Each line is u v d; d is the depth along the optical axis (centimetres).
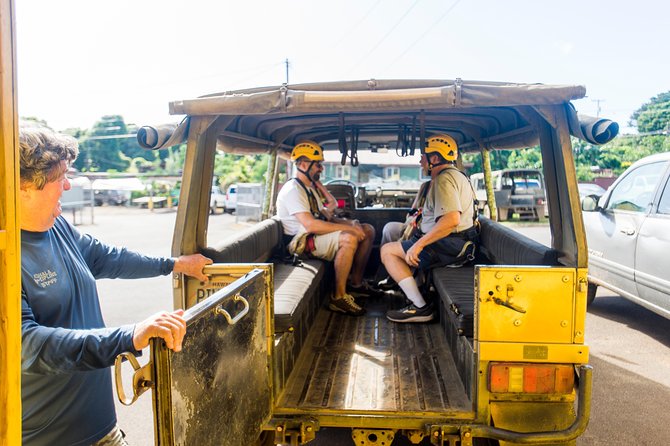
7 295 112
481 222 458
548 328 232
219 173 3669
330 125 449
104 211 3119
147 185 3856
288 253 443
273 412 251
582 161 2725
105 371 202
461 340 278
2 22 108
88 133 5875
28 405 178
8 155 111
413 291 386
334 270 458
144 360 516
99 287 895
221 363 181
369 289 473
